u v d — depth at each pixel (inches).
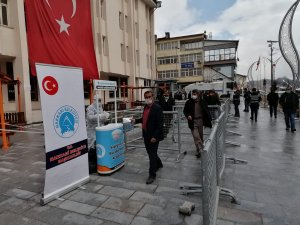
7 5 564.7
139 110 378.3
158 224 120.6
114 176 188.4
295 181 171.9
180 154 238.2
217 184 143.4
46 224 123.3
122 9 981.2
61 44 297.0
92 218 127.8
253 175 184.4
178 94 850.8
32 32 272.1
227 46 1872.5
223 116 194.4
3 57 565.9
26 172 205.6
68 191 158.9
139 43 1114.1
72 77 166.4
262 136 339.6
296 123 459.2
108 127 194.5
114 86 232.8
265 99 930.1
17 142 346.3
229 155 240.4
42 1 275.0
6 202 148.2
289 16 442.0
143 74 1160.2
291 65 456.1
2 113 305.7
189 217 126.3
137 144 300.8
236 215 126.9
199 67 1920.5
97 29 819.4
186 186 161.6
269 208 134.0
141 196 151.9
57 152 152.6
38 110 615.8
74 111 167.3
